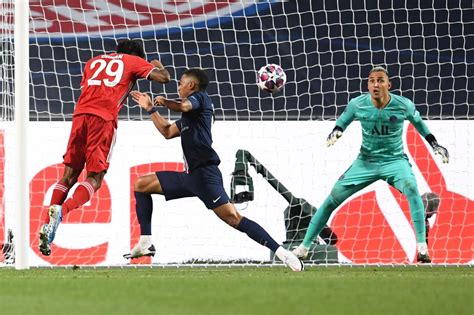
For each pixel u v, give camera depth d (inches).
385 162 1478.8
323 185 1625.2
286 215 1612.9
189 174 1327.5
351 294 902.4
